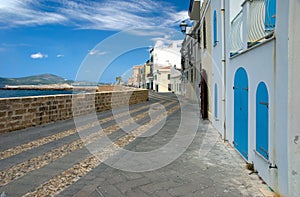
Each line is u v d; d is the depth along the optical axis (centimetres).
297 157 341
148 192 422
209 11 1175
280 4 370
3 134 899
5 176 497
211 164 562
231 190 422
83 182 466
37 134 905
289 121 345
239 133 628
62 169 538
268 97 424
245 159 573
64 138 843
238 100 636
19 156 631
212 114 1109
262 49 454
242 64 595
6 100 924
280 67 372
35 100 1073
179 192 420
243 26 588
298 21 335
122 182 466
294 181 342
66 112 1302
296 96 340
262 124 455
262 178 457
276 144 391
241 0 727
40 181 472
